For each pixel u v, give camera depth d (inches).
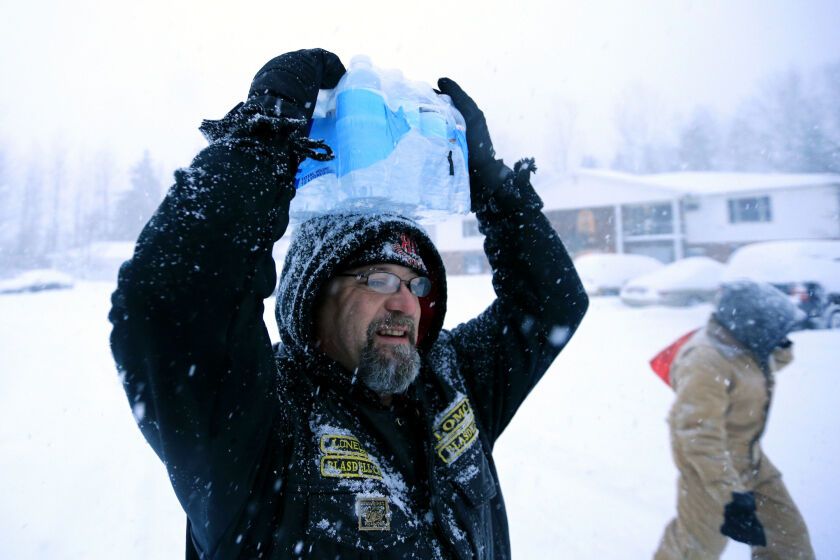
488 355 67.1
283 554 43.3
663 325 407.5
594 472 157.9
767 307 108.3
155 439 41.2
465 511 52.3
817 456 159.9
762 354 106.3
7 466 173.3
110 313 39.8
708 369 106.2
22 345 370.9
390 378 52.4
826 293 380.5
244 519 43.9
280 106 47.6
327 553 43.6
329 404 50.8
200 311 40.0
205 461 41.2
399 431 53.6
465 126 65.6
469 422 57.7
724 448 101.8
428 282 58.4
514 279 69.3
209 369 40.6
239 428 42.7
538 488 150.3
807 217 849.5
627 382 249.9
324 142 50.2
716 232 901.2
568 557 117.3
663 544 108.6
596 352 320.2
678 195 909.2
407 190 51.5
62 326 453.7
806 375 249.0
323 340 56.5
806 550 104.2
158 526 134.2
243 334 43.0
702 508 101.1
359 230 54.2
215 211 41.5
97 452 183.9
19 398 252.4
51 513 141.6
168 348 38.9
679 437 105.8
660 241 928.3
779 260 413.1
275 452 46.2
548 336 67.1
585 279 631.2
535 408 221.5
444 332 72.0
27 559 121.3
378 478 48.1
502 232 69.9
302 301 53.6
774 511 106.1
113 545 126.3
